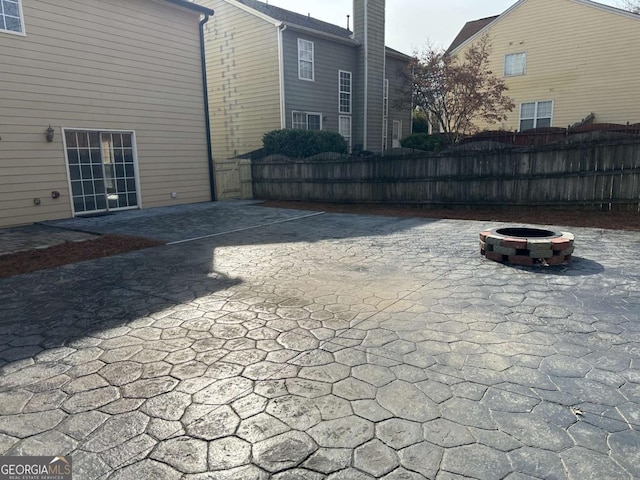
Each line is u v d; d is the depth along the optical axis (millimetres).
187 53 12938
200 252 6602
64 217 10305
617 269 4953
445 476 1876
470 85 16484
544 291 4277
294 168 13688
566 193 9227
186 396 2549
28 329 3646
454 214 10008
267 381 2695
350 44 18766
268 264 5727
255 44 16719
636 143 8344
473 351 3037
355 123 19797
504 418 2271
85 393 2605
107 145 11172
